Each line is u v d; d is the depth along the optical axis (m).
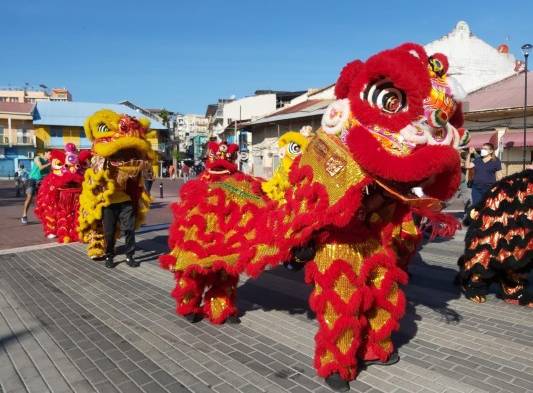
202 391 3.05
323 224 2.83
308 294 5.18
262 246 3.33
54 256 7.21
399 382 3.15
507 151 15.19
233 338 3.94
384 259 3.11
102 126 5.85
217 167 4.28
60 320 4.39
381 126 2.72
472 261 4.78
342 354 3.01
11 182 35.72
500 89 17.45
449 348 3.72
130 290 5.39
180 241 4.07
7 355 3.62
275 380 3.20
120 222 6.59
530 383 3.13
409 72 2.66
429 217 3.09
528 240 4.35
